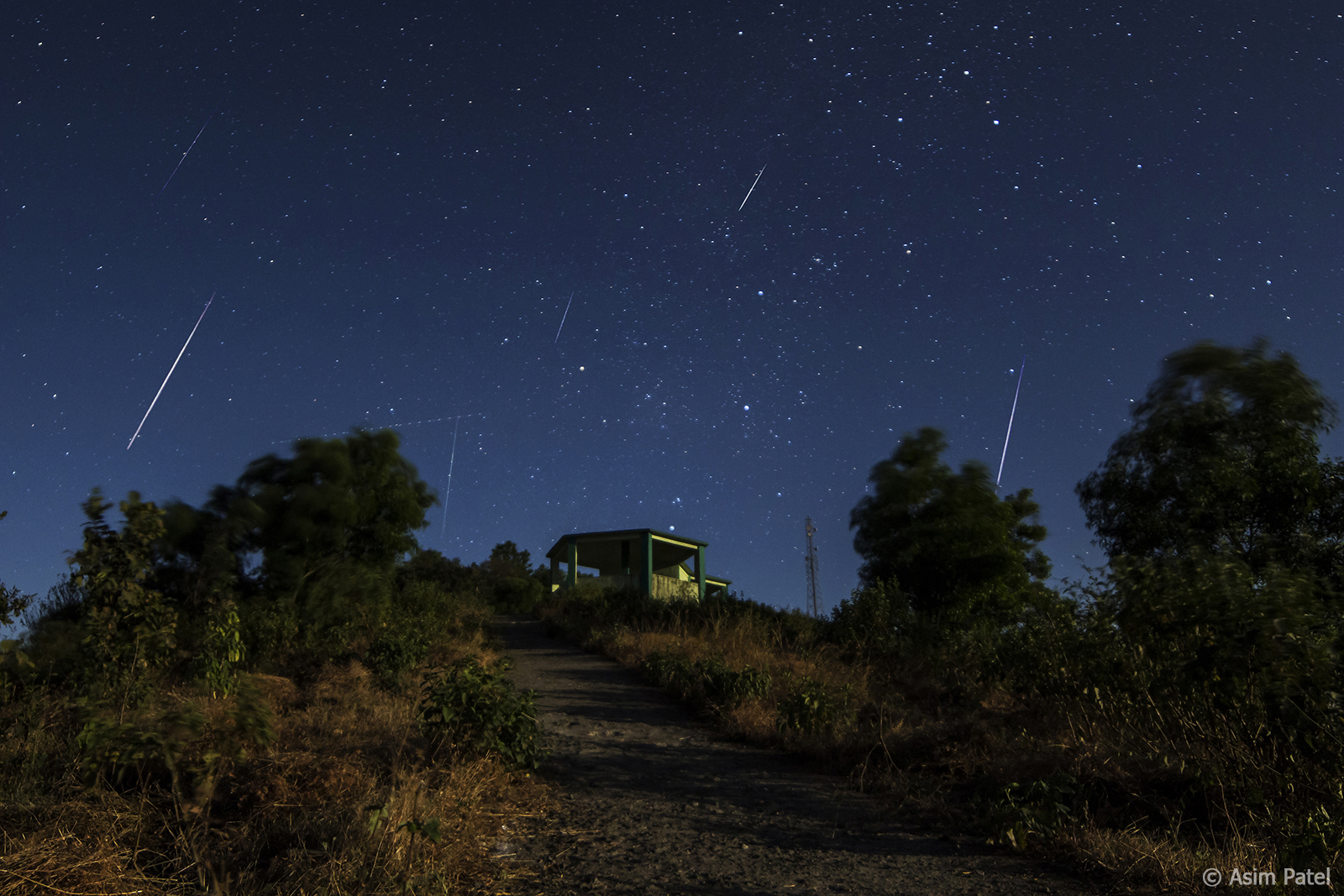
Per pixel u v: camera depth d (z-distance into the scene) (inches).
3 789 220.5
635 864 201.3
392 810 188.2
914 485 890.1
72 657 383.2
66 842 174.7
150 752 208.5
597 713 466.3
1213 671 205.2
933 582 871.7
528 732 281.3
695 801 272.4
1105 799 233.6
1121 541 495.2
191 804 197.0
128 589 354.6
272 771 227.5
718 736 407.5
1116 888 181.8
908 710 414.6
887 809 261.0
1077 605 347.3
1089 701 313.0
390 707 376.8
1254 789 201.2
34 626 413.7
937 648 629.3
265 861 178.1
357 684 468.4
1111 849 198.4
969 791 275.1
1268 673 195.5
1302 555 394.0
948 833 232.5
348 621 694.5
